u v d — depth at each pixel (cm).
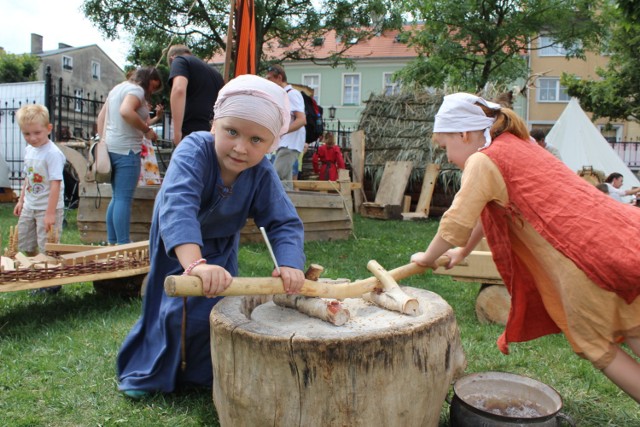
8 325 369
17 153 1328
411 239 777
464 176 231
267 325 204
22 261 395
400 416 192
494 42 1658
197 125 504
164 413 250
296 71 3325
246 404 195
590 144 1391
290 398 187
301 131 700
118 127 493
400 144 1260
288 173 714
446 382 209
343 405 184
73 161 750
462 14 1609
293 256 227
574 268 209
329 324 215
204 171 230
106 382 279
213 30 1695
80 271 377
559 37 1681
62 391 270
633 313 209
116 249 413
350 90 3272
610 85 1970
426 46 1769
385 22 1788
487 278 383
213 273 195
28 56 3531
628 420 254
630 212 215
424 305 229
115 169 498
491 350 333
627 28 775
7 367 298
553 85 3000
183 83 482
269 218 247
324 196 732
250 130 210
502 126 239
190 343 256
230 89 211
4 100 1353
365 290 237
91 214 654
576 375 302
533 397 238
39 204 469
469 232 228
